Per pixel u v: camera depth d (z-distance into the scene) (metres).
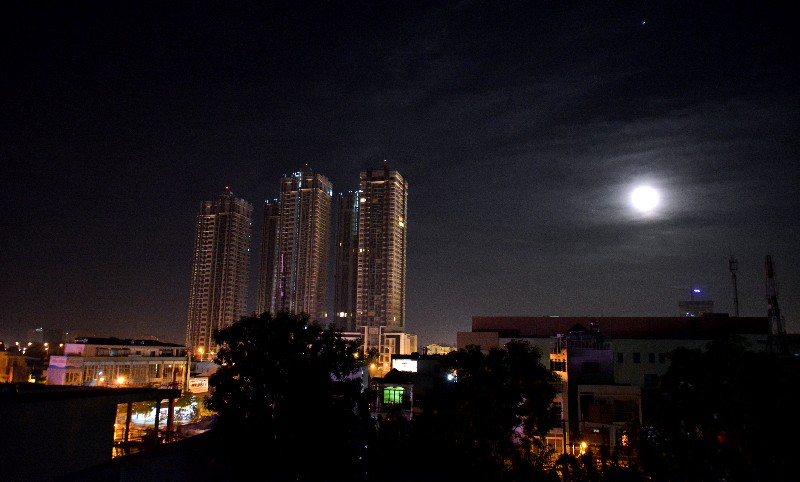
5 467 25.03
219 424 30.30
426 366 73.75
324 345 33.97
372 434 33.81
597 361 69.25
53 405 27.75
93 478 23.77
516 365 42.38
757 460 27.14
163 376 101.25
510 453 37.75
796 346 80.50
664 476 29.59
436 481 33.59
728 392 29.88
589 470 32.69
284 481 30.64
